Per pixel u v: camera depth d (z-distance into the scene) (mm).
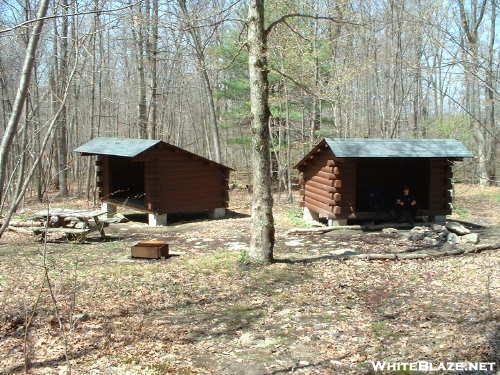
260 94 9156
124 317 6859
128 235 13547
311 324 6594
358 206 16641
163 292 7957
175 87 30891
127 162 18078
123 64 33719
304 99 22453
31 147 4562
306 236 12742
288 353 5719
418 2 15656
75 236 12555
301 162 15445
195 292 7969
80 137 31609
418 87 27094
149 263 9961
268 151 9438
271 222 9531
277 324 6625
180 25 16562
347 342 5980
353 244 11586
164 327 6512
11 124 3168
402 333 6211
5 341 5984
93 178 24797
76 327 6434
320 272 9047
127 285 8297
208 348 5879
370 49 26266
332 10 11102
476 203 18922
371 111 32125
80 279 8602
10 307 7090
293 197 21797
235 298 7684
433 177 13672
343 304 7367
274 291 8008
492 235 12602
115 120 33969
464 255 10406
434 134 24188
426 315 6785
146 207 15469
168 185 15344
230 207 19156
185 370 5285
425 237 11805
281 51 14727
